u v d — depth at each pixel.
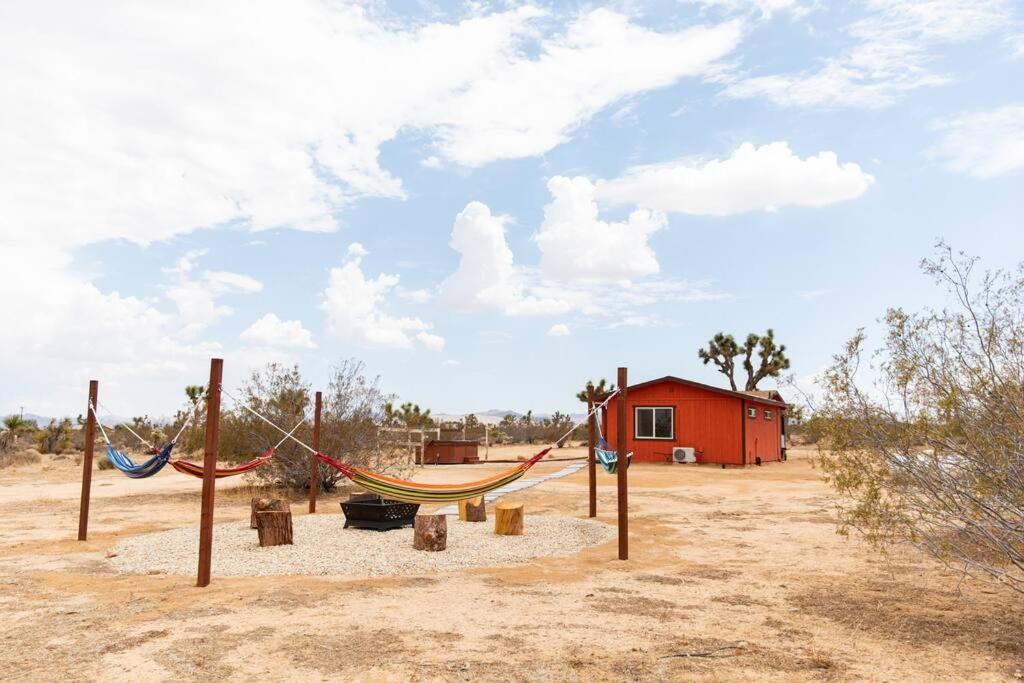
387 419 18.67
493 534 11.28
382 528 11.28
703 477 22.28
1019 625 6.23
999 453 6.02
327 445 17.28
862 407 6.61
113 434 34.97
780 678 4.89
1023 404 5.94
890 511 6.45
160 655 5.30
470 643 5.64
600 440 13.82
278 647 5.50
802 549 10.09
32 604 6.89
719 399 27.06
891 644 5.68
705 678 4.89
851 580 8.09
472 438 45.94
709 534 11.48
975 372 6.12
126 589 7.56
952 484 6.22
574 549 10.12
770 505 15.21
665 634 5.94
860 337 6.74
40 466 30.34
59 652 5.38
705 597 7.29
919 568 8.72
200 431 19.88
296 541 10.34
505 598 7.22
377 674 4.91
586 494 17.80
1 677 4.84
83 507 11.03
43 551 10.01
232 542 10.37
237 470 9.84
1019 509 5.87
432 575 8.35
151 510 14.76
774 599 7.20
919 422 6.21
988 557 6.89
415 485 9.73
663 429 28.12
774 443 31.41
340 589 7.57
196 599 7.09
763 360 44.81
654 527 12.24
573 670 5.03
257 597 7.15
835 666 5.14
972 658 5.34
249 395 17.64
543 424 52.28
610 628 6.11
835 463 6.74
